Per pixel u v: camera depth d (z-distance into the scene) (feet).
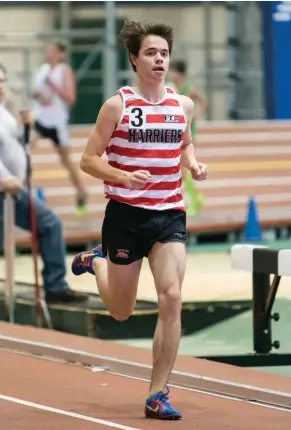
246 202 132.05
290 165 137.08
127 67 142.61
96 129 47.65
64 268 75.97
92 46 132.05
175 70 122.01
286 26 142.41
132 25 47.60
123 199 47.42
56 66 120.78
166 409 47.14
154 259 47.42
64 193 124.36
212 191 131.23
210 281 87.30
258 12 142.72
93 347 61.72
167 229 47.50
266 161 136.15
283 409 49.55
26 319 74.13
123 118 47.11
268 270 59.21
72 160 127.13
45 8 141.79
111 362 58.13
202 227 118.21
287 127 139.74
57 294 75.36
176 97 48.06
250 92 142.82
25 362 60.39
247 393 51.49
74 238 110.32
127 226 47.50
